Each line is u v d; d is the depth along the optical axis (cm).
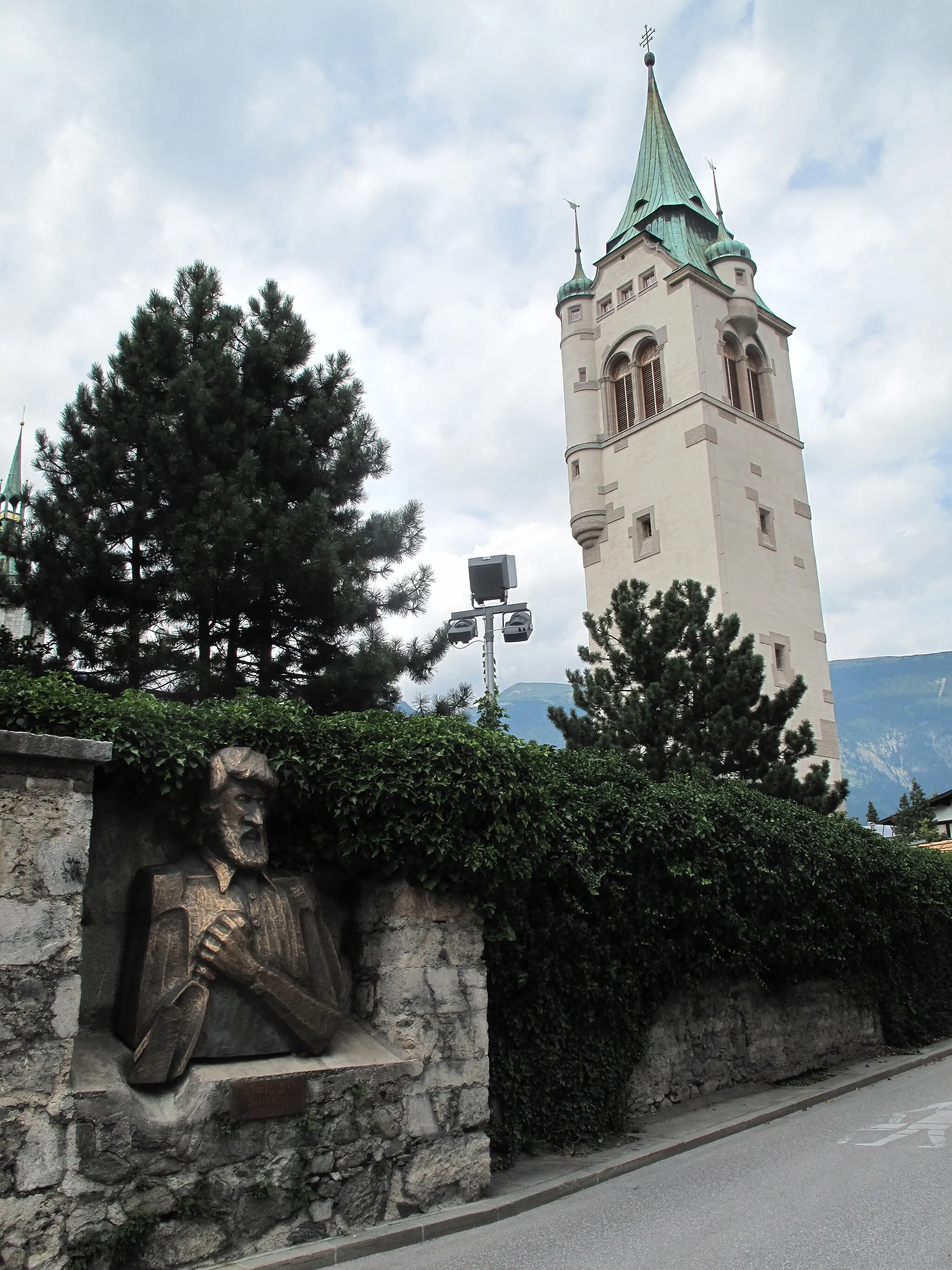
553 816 996
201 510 1560
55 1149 584
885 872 1672
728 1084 1270
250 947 707
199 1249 628
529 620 1630
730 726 1875
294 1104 692
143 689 1565
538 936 985
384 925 826
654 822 1114
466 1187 785
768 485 4366
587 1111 1009
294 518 1580
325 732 823
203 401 1616
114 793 729
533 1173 884
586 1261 648
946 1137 1005
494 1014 940
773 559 4241
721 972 1294
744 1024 1332
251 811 738
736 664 1966
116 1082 629
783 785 1883
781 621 4162
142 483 1641
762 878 1299
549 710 2123
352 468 1811
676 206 4753
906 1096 1295
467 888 841
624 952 1094
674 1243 680
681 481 4219
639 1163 941
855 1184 823
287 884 758
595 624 2189
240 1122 664
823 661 4303
